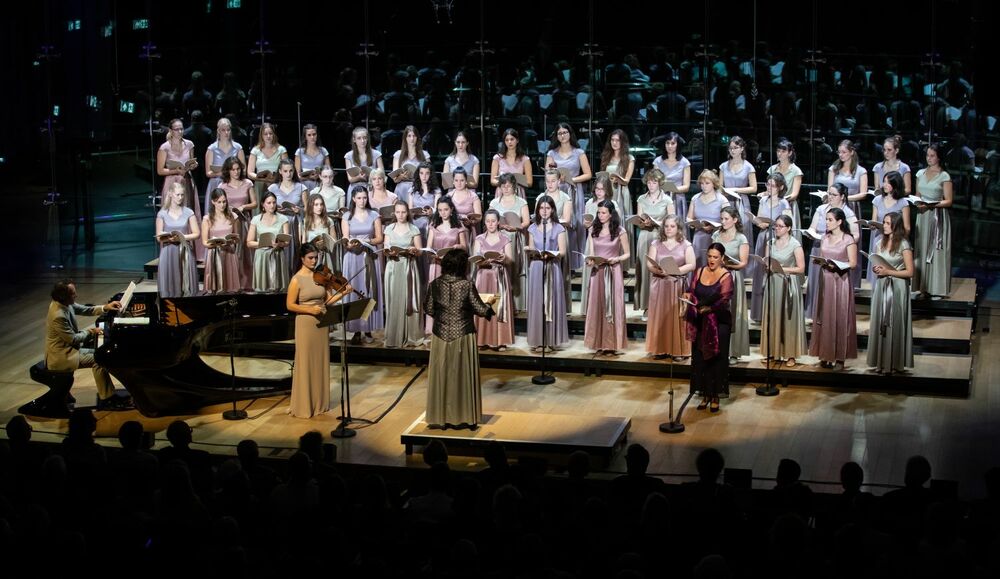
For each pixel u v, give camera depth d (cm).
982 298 1299
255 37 1406
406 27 1388
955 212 1292
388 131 1412
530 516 645
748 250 1060
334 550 594
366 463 895
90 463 730
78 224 1462
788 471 702
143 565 625
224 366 1134
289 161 1248
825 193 1134
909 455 895
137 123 1425
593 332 1095
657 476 860
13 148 1465
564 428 910
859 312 1172
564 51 1357
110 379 1025
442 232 1116
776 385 1055
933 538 599
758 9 1302
